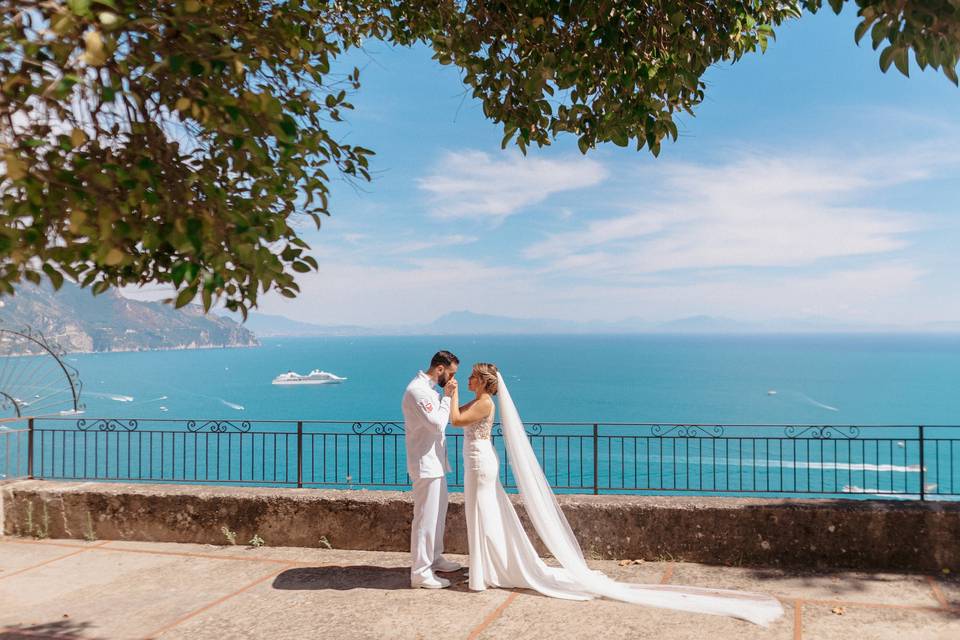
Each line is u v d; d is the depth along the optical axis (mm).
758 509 5762
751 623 4520
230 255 2686
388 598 5117
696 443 78625
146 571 5879
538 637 4355
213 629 4570
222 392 172125
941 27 3082
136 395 165250
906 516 5547
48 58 2646
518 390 172250
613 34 4406
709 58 4824
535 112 5133
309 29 4449
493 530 5301
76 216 2445
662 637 4320
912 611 4652
